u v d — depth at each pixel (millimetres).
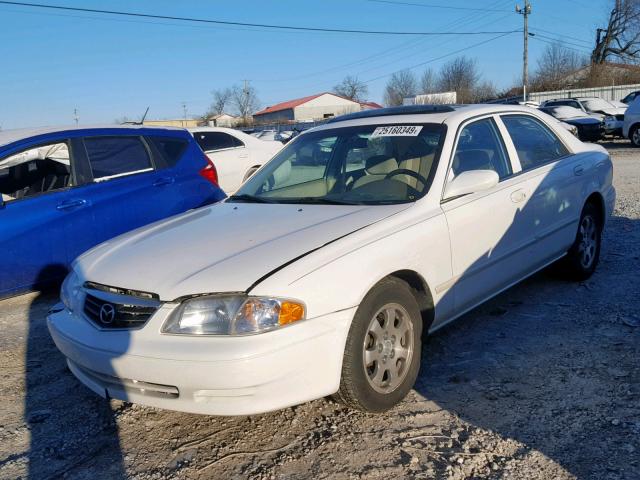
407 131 4219
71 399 3793
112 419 3506
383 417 3328
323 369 2963
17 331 5090
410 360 3420
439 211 3686
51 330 3455
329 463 2938
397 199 3746
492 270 4133
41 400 3799
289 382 2855
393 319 3332
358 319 3096
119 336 3014
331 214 3604
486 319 4652
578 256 5199
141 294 3049
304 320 2900
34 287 5461
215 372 2750
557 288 5223
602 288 5141
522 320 4578
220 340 2797
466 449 2979
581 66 54156
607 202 5500
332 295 2992
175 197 6383
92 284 3295
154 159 6395
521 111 4902
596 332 4246
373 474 2822
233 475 2893
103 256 3570
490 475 2764
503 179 4355
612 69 50656
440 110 4398
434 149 3980
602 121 20797
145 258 3328
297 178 4383
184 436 3279
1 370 4301
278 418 3395
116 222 5891
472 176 3768
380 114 4621
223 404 2822
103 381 3141
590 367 3729
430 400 3484
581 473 2727
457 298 3830
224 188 9789
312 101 84625
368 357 3197
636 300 4789
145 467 3006
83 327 3217
